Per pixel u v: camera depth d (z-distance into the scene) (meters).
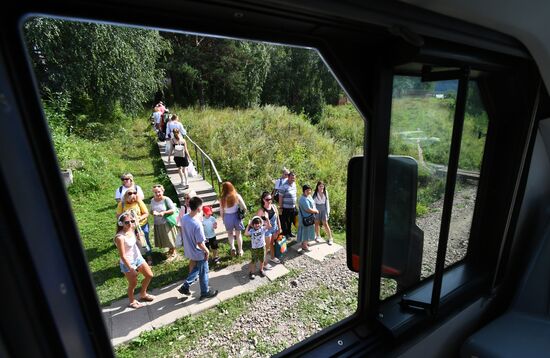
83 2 0.59
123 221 3.89
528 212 1.75
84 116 11.03
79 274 0.65
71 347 0.61
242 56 17.94
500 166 1.56
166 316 4.12
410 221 1.39
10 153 0.50
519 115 1.44
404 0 0.82
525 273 1.72
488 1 0.88
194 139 11.88
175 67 16.59
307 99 19.25
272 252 5.57
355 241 1.31
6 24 0.52
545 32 1.11
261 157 10.07
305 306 4.48
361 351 1.20
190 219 4.11
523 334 1.46
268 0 0.64
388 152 1.17
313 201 5.91
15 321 0.50
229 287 4.83
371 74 1.08
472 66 1.17
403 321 1.28
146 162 10.88
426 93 1.25
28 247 0.51
